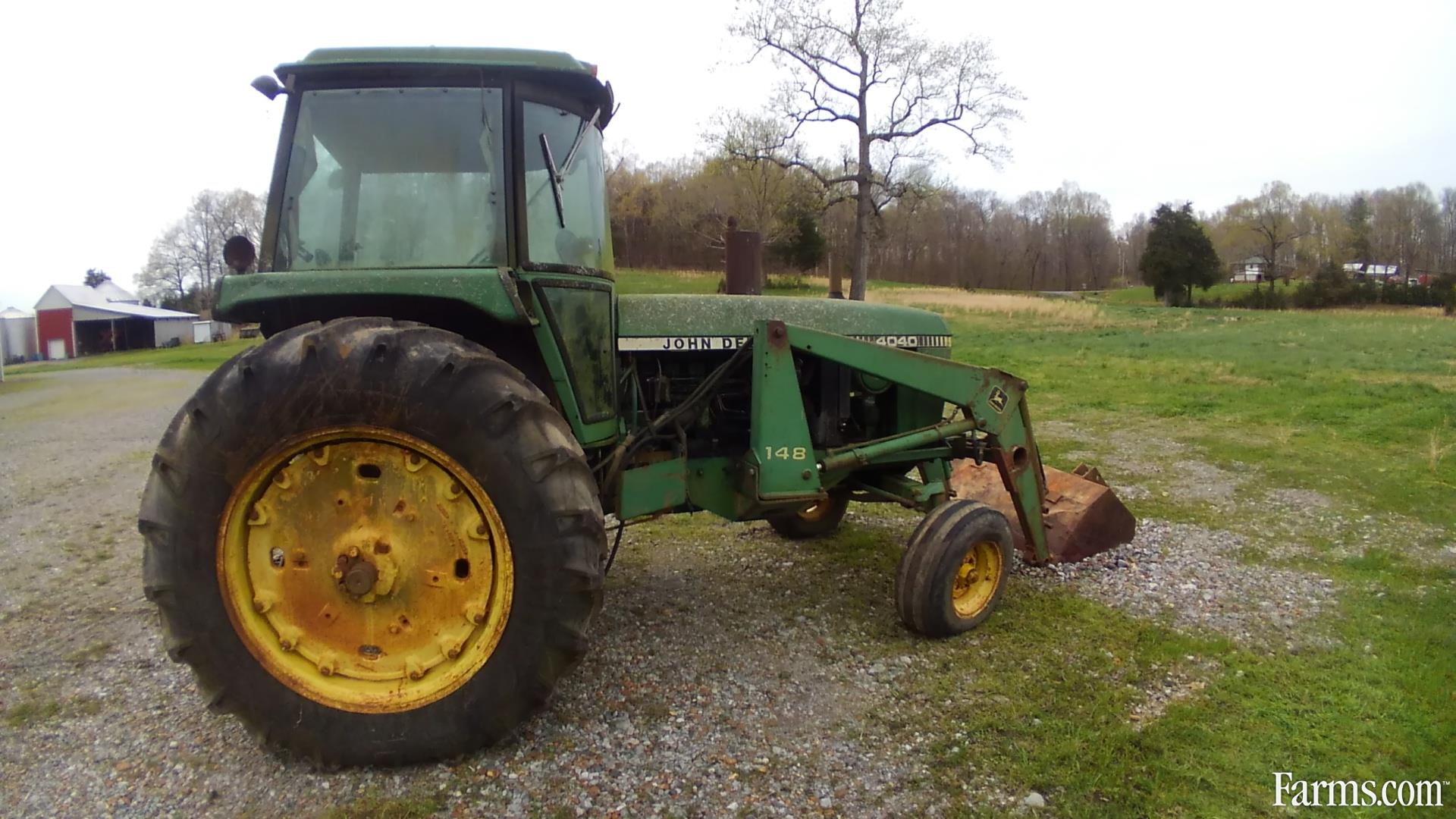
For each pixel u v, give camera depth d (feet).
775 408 11.60
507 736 9.09
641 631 12.12
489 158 9.51
